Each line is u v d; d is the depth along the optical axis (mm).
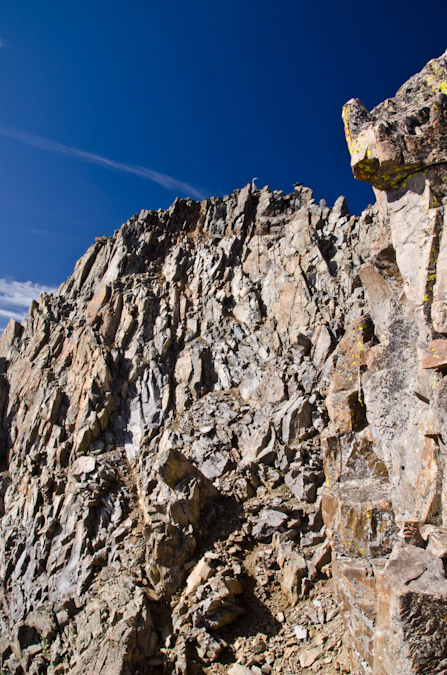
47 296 38875
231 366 28641
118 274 35688
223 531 18719
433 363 7188
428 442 7688
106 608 16359
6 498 25953
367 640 8891
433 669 6719
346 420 10773
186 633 14875
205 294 33531
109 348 30375
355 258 29891
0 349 38375
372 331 11172
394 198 8641
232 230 37656
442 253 7578
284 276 31297
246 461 21859
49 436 27062
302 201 37531
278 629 14859
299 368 25719
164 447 23984
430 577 7078
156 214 40594
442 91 9188
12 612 19906
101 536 20422
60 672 15625
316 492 19438
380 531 9500
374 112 9625
